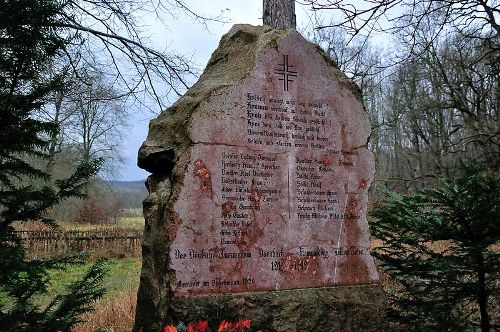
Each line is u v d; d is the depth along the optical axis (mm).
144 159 4871
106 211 30359
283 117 5102
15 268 3408
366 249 5301
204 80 5250
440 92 19625
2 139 3645
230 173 4715
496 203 4672
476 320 5590
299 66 5301
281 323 4598
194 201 4508
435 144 21094
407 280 5637
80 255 3904
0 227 3662
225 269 4531
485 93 15992
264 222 4793
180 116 4824
